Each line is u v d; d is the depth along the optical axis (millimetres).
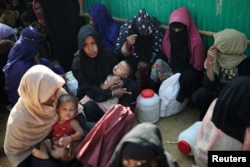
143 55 3412
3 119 3604
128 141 1624
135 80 3430
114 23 3742
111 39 3654
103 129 2168
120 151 1661
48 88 2174
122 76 3104
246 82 2137
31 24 4379
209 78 2902
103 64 3049
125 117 2205
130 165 1637
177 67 3320
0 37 3693
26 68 3184
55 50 4074
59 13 3830
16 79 3230
